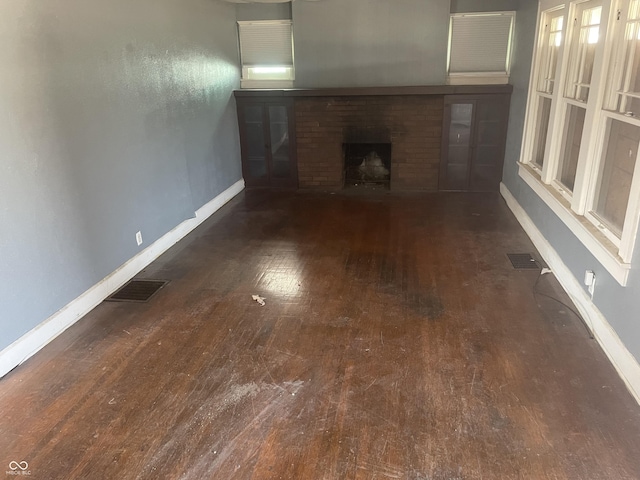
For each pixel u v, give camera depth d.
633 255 2.52
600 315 2.96
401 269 4.12
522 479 2.01
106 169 3.70
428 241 4.76
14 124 2.80
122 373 2.79
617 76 2.99
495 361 2.80
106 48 3.64
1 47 2.69
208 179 5.73
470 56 6.19
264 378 2.71
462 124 6.23
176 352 2.99
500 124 6.14
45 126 3.04
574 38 3.84
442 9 5.95
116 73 3.78
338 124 6.46
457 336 3.07
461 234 4.93
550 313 3.32
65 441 2.29
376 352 2.93
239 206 6.12
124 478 2.07
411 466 2.09
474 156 6.35
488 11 5.93
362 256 4.43
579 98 3.78
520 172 5.26
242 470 2.10
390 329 3.17
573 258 3.49
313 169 6.74
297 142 6.62
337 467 2.10
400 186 6.65
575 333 3.07
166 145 4.64
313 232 5.11
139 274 4.14
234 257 4.49
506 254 4.38
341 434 2.29
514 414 2.38
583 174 3.32
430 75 6.25
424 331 3.14
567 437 2.22
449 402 2.48
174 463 2.15
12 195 2.80
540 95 4.79
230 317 3.39
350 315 3.37
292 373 2.75
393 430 2.30
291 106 6.45
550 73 4.66
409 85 6.29
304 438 2.27
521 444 2.19
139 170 4.18
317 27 6.25
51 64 3.07
